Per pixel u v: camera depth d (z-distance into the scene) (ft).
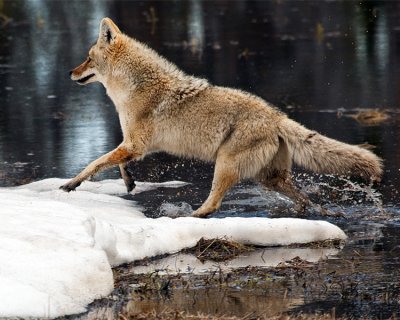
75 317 38.22
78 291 39.86
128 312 39.09
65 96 106.52
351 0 185.68
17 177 70.23
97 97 106.01
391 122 87.61
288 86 108.06
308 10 176.04
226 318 37.86
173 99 58.75
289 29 153.69
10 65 126.41
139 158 60.44
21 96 106.22
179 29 154.81
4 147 81.82
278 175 58.08
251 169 56.65
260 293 42.19
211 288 43.09
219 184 56.90
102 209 55.77
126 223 51.21
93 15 172.65
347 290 42.24
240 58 127.34
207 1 192.54
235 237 50.72
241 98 57.21
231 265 47.14
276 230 51.29
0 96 106.32
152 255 48.37
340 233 52.26
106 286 41.34
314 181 67.67
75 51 135.13
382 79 110.83
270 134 56.29
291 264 46.91
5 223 44.21
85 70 63.41
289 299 41.16
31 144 82.84
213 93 57.88
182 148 58.95
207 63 123.54
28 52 135.95
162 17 169.78
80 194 61.93
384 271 45.21
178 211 58.59
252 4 187.21
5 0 195.52
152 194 64.44
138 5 187.01
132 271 45.78
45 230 43.55
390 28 150.20
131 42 61.57
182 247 49.78
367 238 52.26
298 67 120.37
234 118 56.75
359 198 62.08
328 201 61.57
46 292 38.55
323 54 129.80
